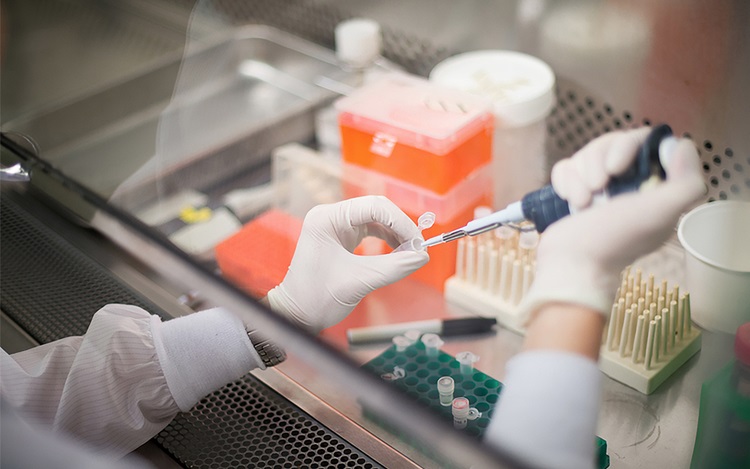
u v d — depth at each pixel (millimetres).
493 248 1118
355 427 964
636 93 1285
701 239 1017
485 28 1484
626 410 972
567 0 1314
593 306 810
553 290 824
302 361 970
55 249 1304
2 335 1162
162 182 1322
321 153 1378
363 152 1223
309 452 941
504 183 1216
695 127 1217
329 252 1033
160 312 1147
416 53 1644
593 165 942
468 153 1163
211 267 1073
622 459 913
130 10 1963
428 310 1136
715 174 1207
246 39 1740
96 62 1793
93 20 1954
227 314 982
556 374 782
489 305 1114
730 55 1134
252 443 963
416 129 1146
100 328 978
